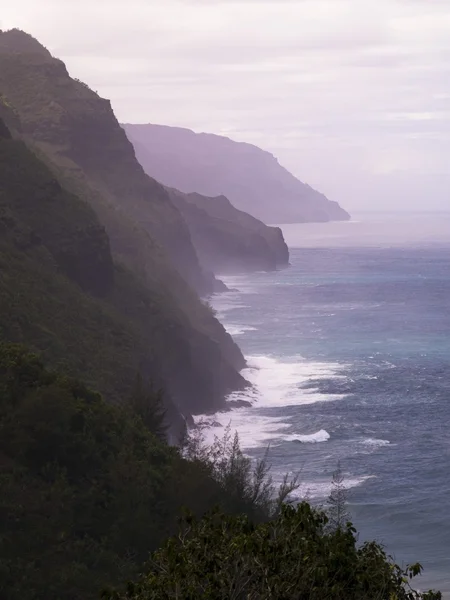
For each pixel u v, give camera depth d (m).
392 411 86.00
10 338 57.66
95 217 83.50
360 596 13.98
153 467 39.22
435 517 56.47
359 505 58.44
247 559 13.95
